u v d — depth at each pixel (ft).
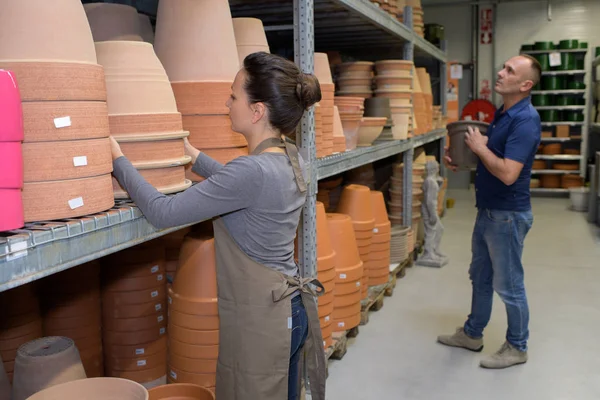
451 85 30.09
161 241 7.70
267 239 4.82
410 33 14.89
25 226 3.59
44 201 3.64
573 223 21.54
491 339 10.88
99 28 5.64
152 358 7.45
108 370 7.47
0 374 5.08
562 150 29.22
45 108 3.59
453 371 9.57
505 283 9.46
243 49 6.84
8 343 6.30
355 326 10.51
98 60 4.69
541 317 11.94
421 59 22.99
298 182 4.94
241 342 4.98
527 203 9.23
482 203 9.48
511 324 9.69
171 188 4.88
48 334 7.05
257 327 4.90
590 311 12.26
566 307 12.53
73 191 3.77
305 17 7.59
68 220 3.82
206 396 5.71
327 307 9.02
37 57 3.59
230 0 8.88
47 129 3.61
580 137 28.02
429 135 18.29
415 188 16.61
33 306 6.55
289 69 4.78
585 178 29.07
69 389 4.50
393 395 8.76
